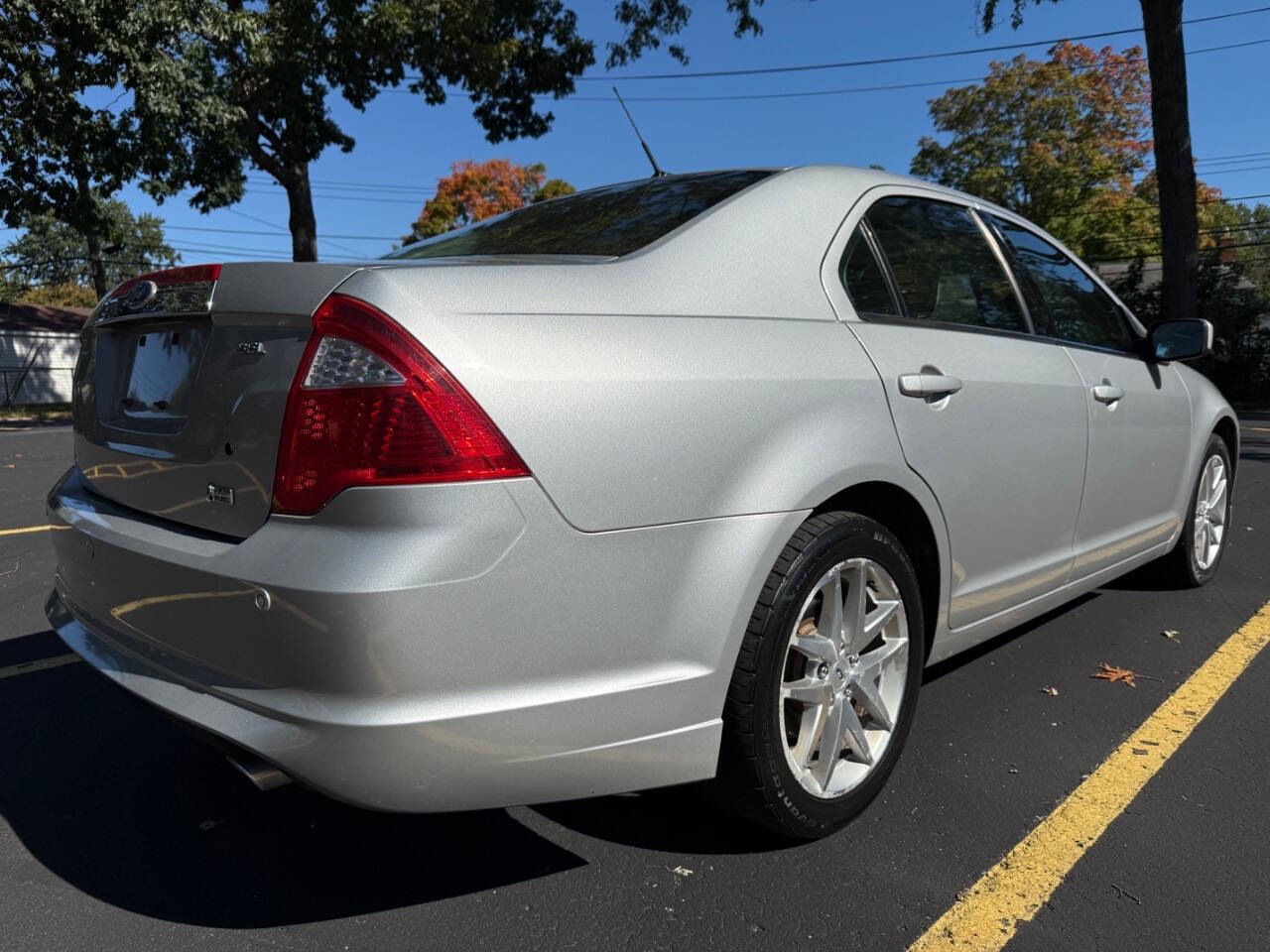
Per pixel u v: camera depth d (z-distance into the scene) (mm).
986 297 2949
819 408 2139
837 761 2285
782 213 2383
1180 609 4176
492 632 1672
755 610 1996
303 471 1687
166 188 17969
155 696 1879
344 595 1575
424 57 19203
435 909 2010
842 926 1943
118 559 2033
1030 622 3996
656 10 18859
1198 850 2232
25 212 17484
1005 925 1945
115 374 2293
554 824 2367
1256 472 9047
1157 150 14047
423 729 1622
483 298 1775
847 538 2139
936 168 36219
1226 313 25406
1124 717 3012
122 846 2271
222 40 16484
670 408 1881
